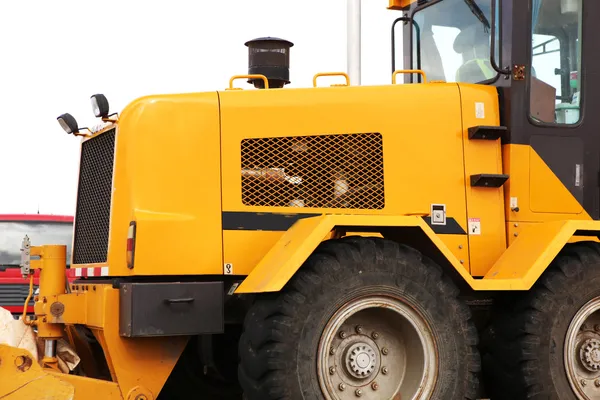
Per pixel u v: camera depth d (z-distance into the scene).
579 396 5.86
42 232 11.27
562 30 6.41
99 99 5.66
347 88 6.02
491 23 6.35
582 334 6.02
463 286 5.72
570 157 6.34
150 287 5.23
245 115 5.78
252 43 6.43
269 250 5.72
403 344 5.57
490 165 6.19
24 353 5.17
